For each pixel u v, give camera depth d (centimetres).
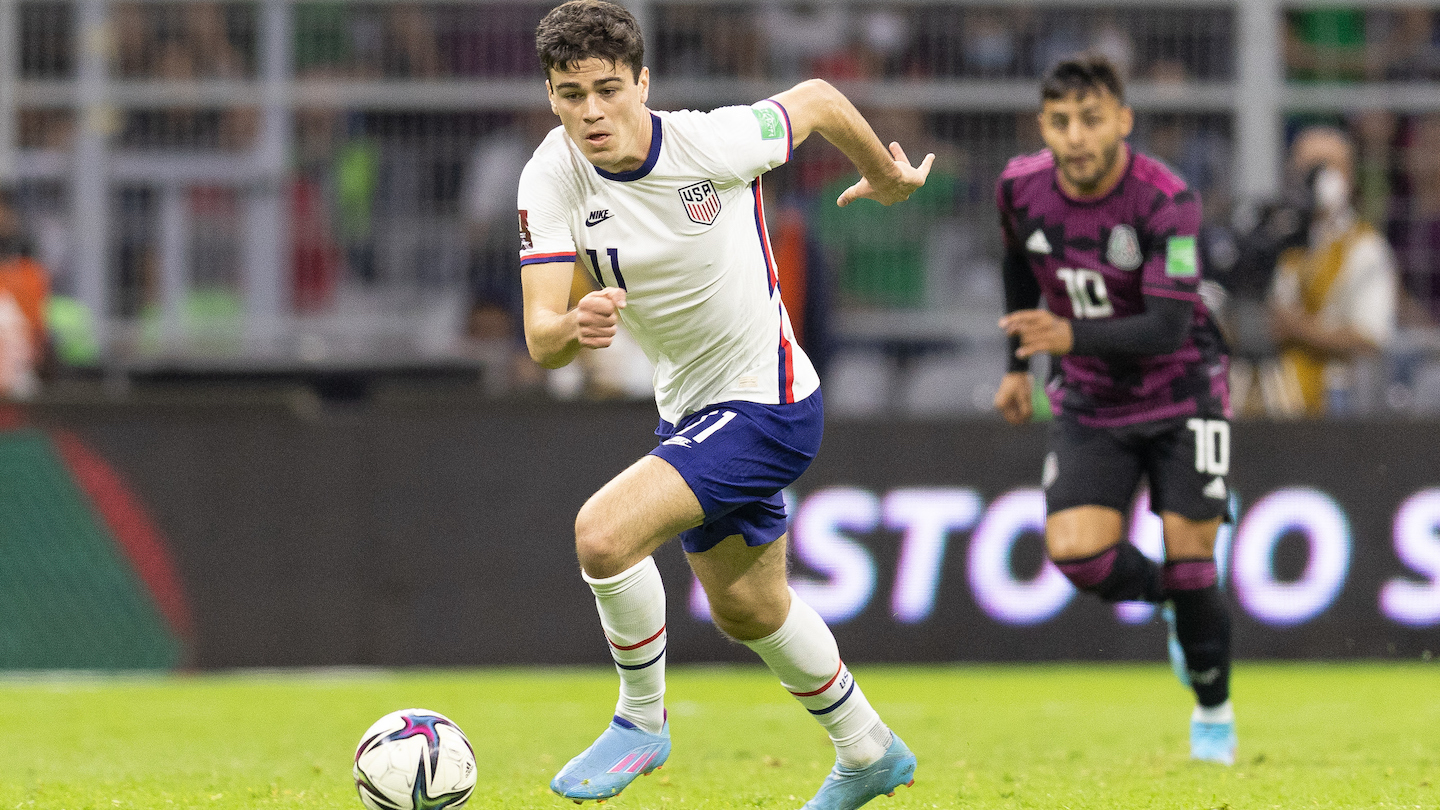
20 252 3359
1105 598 1920
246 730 2320
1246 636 3109
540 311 1302
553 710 2555
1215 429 1878
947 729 2297
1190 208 1830
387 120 3459
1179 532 1862
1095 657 3117
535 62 3459
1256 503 3117
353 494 3109
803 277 3347
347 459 3112
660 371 1412
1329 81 3434
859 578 3106
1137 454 1914
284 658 3078
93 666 3059
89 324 3447
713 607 1387
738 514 1351
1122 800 1564
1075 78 1805
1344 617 3117
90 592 3072
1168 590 1875
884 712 2517
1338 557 3120
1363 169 3462
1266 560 3114
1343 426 3130
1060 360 1952
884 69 3444
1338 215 3309
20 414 3069
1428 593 3122
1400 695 2722
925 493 3119
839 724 1392
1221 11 3409
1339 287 3297
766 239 1391
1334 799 1572
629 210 1318
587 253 1341
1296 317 3312
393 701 2677
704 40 3441
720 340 1352
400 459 3119
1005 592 3109
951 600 3108
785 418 1362
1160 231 1828
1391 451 3130
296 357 3425
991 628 3106
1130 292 1883
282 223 3459
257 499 3097
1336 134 3319
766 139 1341
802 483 3111
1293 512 3120
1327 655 3114
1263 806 1522
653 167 1305
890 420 3123
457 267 3472
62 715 2498
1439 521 3125
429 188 3466
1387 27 3441
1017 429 3122
